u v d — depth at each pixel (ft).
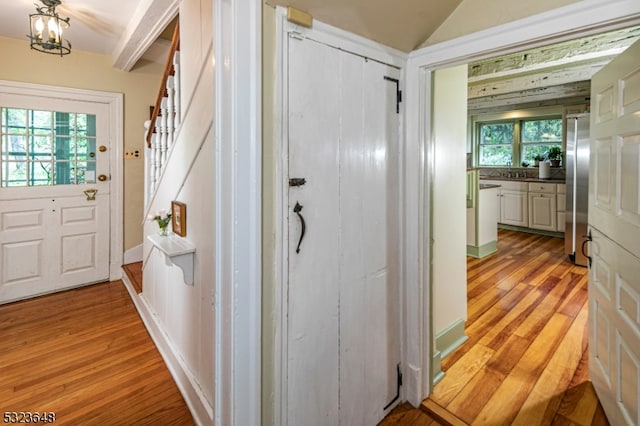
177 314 6.77
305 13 4.10
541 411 5.75
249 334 3.88
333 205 4.68
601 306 5.71
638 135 4.28
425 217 5.86
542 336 8.22
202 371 5.54
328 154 4.56
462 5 4.96
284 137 4.03
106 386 6.46
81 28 9.64
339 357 4.90
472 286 11.57
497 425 5.48
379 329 5.54
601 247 5.64
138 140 12.79
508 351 7.60
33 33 9.54
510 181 20.26
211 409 5.08
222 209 3.85
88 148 11.81
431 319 6.20
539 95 16.51
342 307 4.91
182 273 6.35
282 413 4.22
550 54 9.99
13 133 10.41
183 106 6.04
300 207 4.26
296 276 4.29
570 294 10.78
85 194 11.82
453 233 7.55
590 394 6.12
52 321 9.20
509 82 13.88
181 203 6.35
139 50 10.23
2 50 10.05
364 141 5.06
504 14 4.56
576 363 7.08
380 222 5.45
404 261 5.92
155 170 8.32
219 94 3.81
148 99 12.89
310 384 4.53
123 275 12.35
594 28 3.95
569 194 14.14
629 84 4.50
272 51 3.91
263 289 4.00
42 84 10.72
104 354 7.56
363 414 5.32
